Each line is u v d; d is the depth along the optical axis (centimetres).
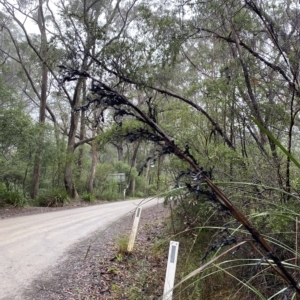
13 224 1059
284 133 533
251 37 637
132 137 140
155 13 674
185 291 403
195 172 134
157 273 522
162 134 137
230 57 693
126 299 452
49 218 1239
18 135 1546
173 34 655
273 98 564
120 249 654
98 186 2900
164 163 687
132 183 3416
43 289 477
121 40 581
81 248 721
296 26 561
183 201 589
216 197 137
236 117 614
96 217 1276
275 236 339
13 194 1620
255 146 560
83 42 562
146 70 602
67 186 2208
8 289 471
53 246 736
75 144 2267
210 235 498
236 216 129
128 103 137
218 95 609
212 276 397
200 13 651
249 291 339
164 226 869
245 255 371
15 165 1736
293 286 129
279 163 402
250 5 548
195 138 625
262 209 339
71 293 468
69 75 138
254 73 597
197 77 763
